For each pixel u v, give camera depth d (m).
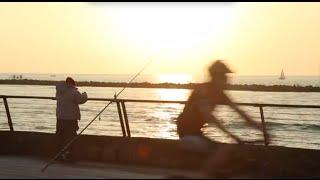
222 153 6.31
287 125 35.06
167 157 7.68
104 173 7.18
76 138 8.67
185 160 6.37
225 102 6.26
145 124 37.47
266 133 7.94
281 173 7.03
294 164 7.39
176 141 8.01
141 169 7.30
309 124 37.28
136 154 8.17
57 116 9.45
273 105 7.98
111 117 33.66
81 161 8.21
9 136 9.60
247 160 6.75
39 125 31.53
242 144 6.94
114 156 8.21
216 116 6.38
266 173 6.88
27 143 9.41
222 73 6.24
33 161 8.41
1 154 9.22
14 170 7.61
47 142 9.26
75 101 9.48
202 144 6.27
